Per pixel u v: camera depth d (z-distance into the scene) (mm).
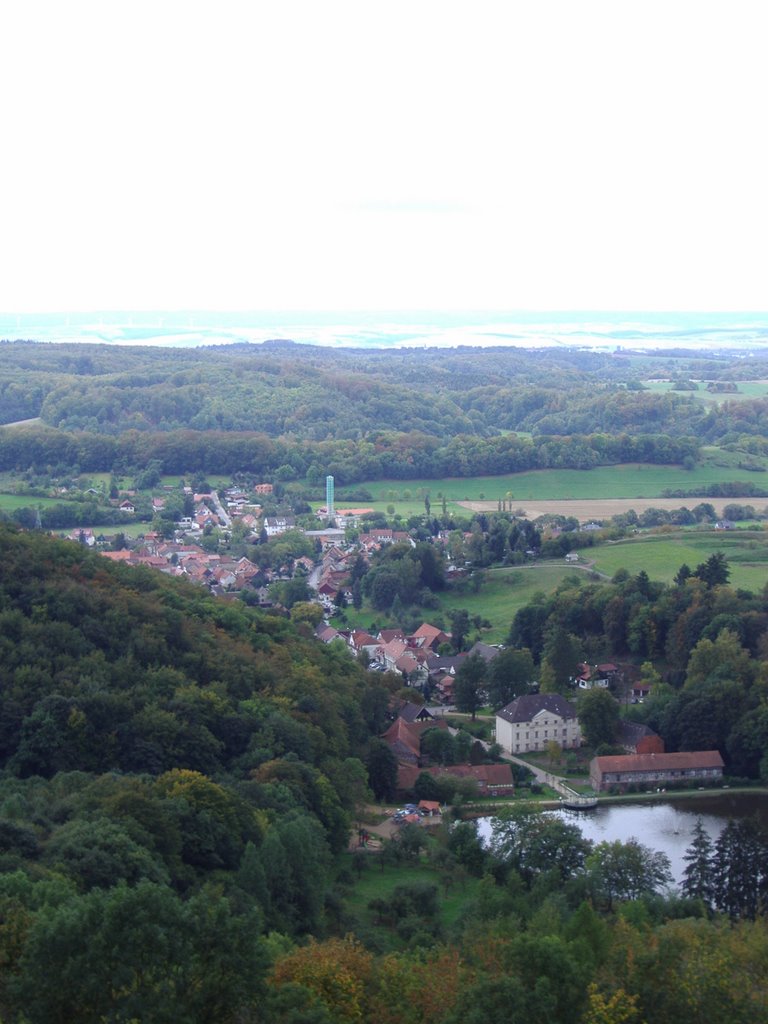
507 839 132125
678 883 129000
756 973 80312
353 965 77750
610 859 119438
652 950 77375
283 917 100750
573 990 69875
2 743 128375
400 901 115625
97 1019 60688
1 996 63719
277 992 67125
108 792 108500
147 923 62625
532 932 90188
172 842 101688
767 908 115250
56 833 96500
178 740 133625
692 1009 71250
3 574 158875
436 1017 72188
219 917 64875
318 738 149875
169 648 158750
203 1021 61750
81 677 138875
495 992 68750
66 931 62156
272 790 124688
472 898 119688
